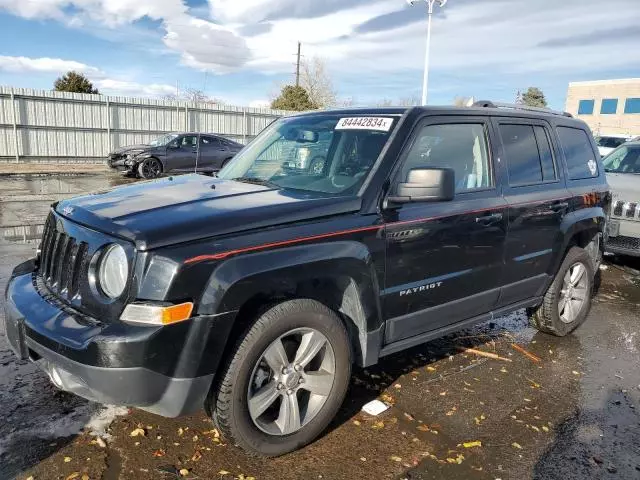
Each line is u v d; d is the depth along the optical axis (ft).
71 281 9.14
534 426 11.22
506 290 13.76
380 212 10.60
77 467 9.07
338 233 9.86
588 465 9.95
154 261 8.17
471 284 12.64
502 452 10.24
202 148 61.67
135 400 8.16
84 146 79.92
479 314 13.47
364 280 10.26
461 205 12.08
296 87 146.51
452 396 12.38
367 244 10.26
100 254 8.64
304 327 9.60
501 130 13.69
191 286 8.25
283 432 9.62
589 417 11.68
